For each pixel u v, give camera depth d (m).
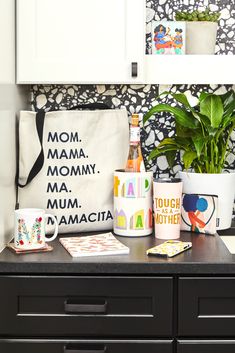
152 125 2.20
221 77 2.11
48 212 1.90
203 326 1.58
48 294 1.59
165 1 2.20
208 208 1.92
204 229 1.93
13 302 1.59
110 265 1.57
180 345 1.58
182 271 1.57
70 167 1.90
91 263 1.57
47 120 1.88
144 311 1.59
